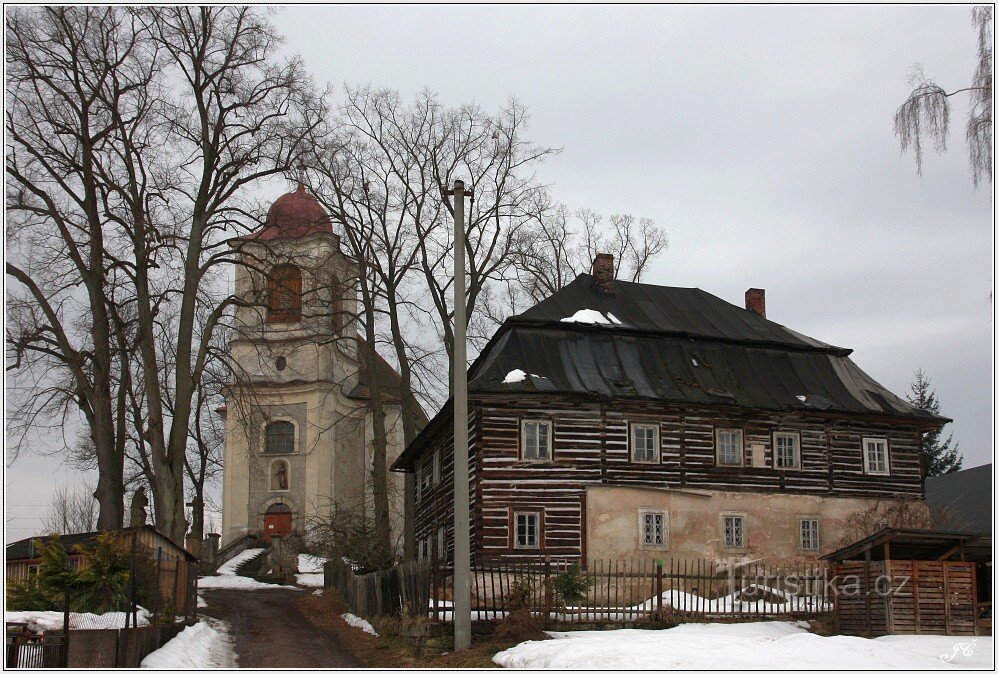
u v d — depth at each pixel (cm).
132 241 3534
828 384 3869
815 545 3550
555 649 2000
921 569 2409
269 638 2722
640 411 3534
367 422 6519
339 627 2950
